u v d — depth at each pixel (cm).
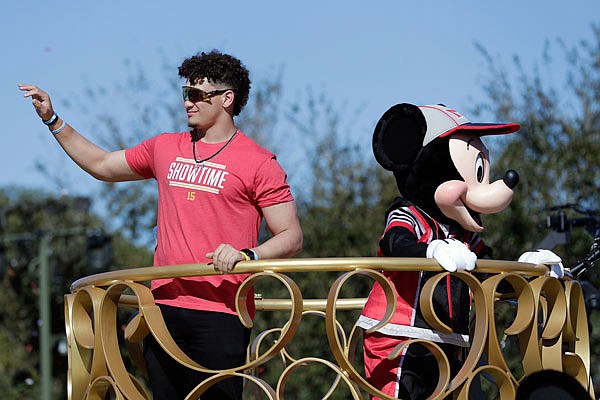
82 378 1166
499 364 1105
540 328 1266
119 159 1250
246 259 1042
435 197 1195
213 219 1141
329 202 4453
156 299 1152
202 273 1044
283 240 1115
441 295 1184
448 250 1057
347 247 4247
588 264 1375
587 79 4238
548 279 1160
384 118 1254
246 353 1155
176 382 1157
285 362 1457
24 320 6431
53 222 6109
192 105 1170
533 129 4053
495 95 4309
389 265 1037
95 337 1103
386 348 1185
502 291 1295
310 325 3950
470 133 1247
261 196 1147
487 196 1192
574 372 1248
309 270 1027
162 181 1182
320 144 4619
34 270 6112
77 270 6034
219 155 1159
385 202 4353
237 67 1188
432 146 1219
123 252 5700
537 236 3306
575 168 3928
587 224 2166
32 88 1227
